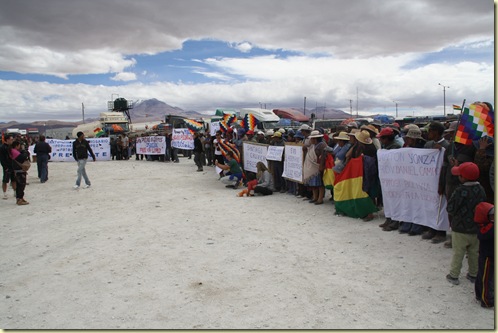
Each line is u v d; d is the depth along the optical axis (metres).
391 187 7.44
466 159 5.73
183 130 24.89
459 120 5.92
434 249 6.32
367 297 4.70
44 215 9.84
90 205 11.02
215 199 11.49
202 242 7.11
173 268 5.82
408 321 4.11
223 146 13.55
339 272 5.52
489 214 4.21
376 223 8.12
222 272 5.62
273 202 10.73
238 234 7.59
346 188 8.60
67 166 24.00
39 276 5.67
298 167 10.78
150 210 10.11
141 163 25.05
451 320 4.11
